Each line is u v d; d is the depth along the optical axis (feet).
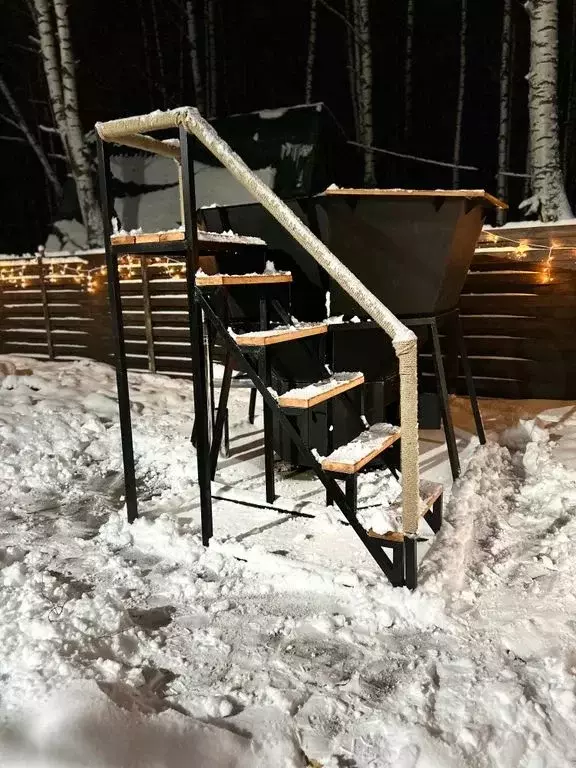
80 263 24.03
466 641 6.96
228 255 11.77
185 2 32.37
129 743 5.16
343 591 8.05
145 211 20.74
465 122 31.65
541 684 6.09
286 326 9.77
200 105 30.78
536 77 17.98
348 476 8.27
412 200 10.79
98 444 14.85
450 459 11.93
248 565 8.90
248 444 14.76
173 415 17.34
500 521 10.19
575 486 10.93
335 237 11.10
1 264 25.45
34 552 9.58
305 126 15.58
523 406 17.56
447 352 16.56
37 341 25.95
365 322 11.33
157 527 10.01
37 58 35.01
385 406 12.52
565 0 26.55
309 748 5.50
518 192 30.71
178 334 22.43
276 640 7.19
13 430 14.99
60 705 5.37
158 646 7.06
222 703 5.98
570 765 5.13
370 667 6.61
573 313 17.49
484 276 18.26
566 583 7.97
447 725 5.65
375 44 32.12
